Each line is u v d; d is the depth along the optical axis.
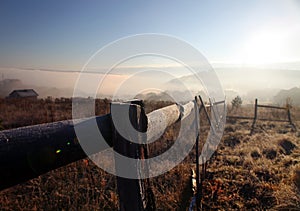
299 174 3.83
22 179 0.76
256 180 3.99
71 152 0.89
